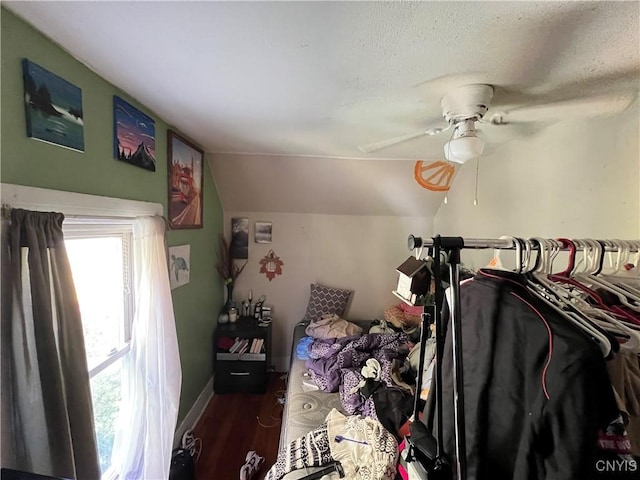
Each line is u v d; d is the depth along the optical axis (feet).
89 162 4.52
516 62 3.82
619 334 2.57
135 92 5.19
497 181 8.04
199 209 9.00
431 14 2.94
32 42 3.50
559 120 5.82
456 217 10.32
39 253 3.34
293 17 3.03
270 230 11.82
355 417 5.56
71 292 3.68
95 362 5.01
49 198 3.77
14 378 3.14
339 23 3.11
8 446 3.08
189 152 8.18
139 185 5.90
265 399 10.05
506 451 2.60
